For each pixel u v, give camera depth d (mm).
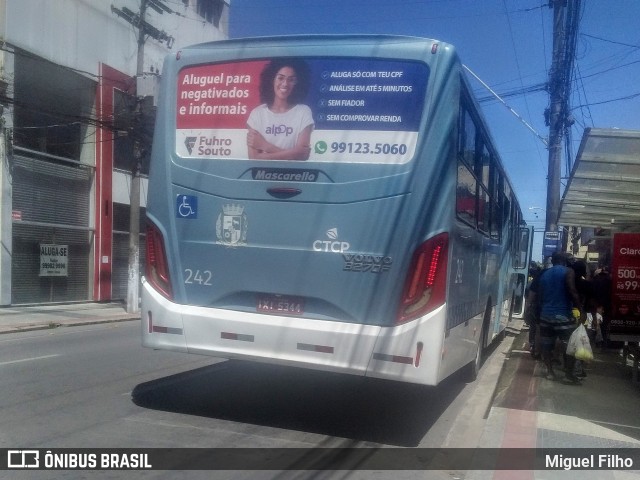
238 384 8672
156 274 6762
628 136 8891
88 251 23562
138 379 8797
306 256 6180
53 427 6352
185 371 9461
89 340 13656
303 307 6211
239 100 6500
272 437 6359
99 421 6613
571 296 9672
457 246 6480
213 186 6535
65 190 22281
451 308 6254
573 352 9391
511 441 6480
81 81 22641
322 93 6234
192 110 6695
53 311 19906
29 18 20062
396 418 7406
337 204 6105
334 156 6152
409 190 5938
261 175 6371
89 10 22719
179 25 28562
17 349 11992
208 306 6539
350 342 5965
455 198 6125
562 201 13570
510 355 13000
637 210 14211
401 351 5852
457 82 6070
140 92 20328
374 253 5984
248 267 6375
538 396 8680
